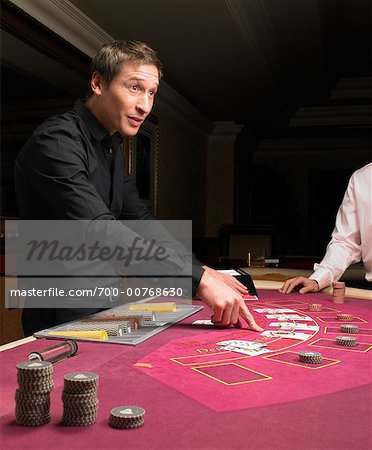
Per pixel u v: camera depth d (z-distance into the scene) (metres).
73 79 4.70
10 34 3.65
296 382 1.15
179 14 4.50
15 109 4.64
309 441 0.85
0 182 4.43
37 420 0.90
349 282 3.16
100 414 0.96
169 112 6.99
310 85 7.16
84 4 4.29
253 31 4.98
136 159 5.88
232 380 1.16
